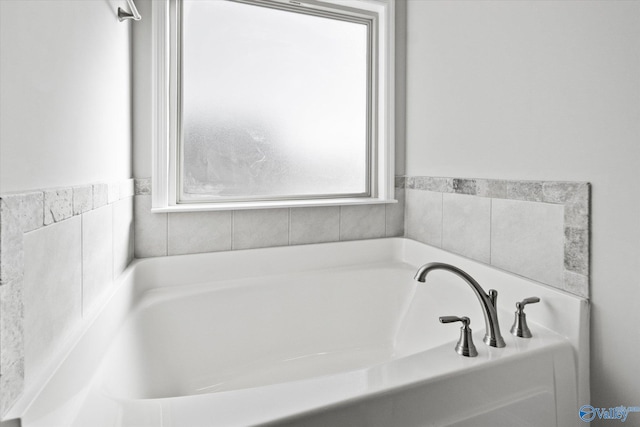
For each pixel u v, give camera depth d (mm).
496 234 1509
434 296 1730
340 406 811
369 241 2070
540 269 1312
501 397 1004
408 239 2078
